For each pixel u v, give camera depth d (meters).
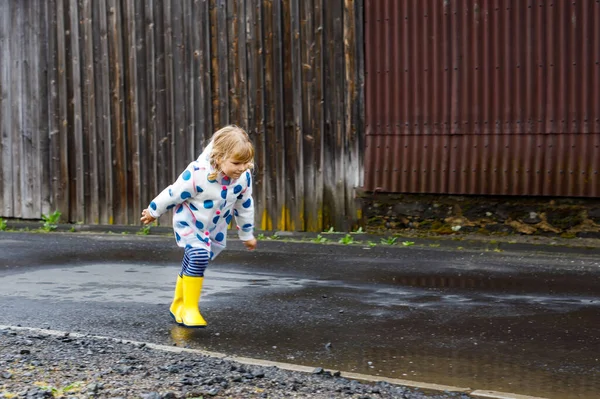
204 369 4.26
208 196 5.52
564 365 4.72
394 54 9.92
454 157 9.65
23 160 12.50
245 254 9.16
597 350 5.04
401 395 3.95
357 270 8.05
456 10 9.54
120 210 11.82
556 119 9.09
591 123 8.91
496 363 4.78
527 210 9.37
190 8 11.13
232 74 10.90
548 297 6.63
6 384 3.80
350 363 4.80
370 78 10.07
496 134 9.40
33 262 8.79
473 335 5.44
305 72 10.45
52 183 12.30
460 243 9.47
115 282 7.54
